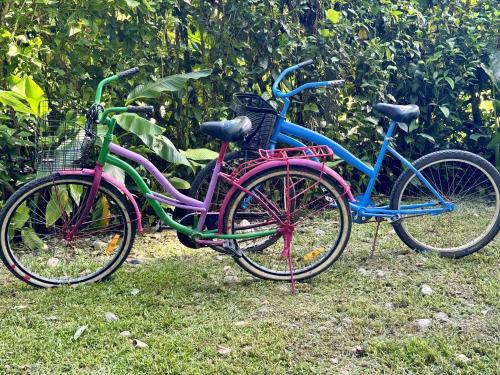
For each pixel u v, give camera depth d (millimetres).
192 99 4457
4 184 3941
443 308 2926
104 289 3170
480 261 3586
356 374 2361
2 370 2355
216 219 3248
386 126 5105
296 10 4578
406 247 3844
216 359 2453
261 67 4527
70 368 2383
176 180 4129
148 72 4215
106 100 4160
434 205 3680
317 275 3357
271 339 2602
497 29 5203
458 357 2469
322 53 4625
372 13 4969
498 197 3621
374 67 4809
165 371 2357
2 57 3914
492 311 2904
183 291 3156
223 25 4352
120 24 4082
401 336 2666
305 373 2363
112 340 2588
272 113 3318
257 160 3221
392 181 5176
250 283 3285
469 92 5359
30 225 3896
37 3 3949
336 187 3279
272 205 3270
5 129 3770
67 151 3100
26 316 2836
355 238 4066
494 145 5219
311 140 3541
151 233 4250
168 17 4160
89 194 3211
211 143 4527
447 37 5164
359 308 2918
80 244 3900
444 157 3623
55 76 4117
